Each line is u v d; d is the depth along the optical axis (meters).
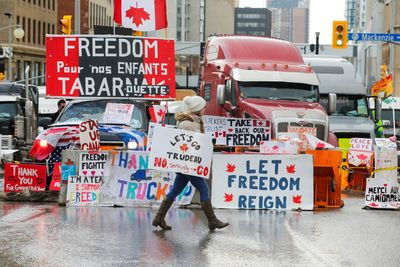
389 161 15.92
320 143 16.80
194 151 12.62
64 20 34.34
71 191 15.46
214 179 15.59
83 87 18.06
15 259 9.89
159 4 21.09
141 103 18.81
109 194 15.48
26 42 86.94
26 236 11.55
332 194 16.31
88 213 14.27
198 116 12.98
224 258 10.12
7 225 12.60
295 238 11.73
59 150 16.64
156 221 12.45
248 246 11.01
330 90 28.42
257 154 15.59
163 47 18.17
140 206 15.40
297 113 23.16
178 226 12.80
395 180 15.90
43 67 93.62
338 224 13.39
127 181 15.49
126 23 21.08
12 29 81.44
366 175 20.41
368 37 40.88
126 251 10.49
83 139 15.56
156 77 18.19
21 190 16.58
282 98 24.58
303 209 15.50
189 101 12.89
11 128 29.36
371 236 12.05
